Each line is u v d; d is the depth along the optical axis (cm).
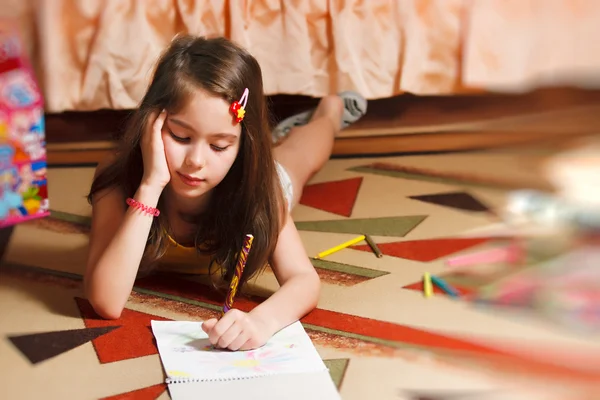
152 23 225
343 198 207
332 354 137
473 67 247
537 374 135
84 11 221
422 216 198
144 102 140
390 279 166
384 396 126
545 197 211
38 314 146
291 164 186
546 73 261
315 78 237
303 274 149
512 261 177
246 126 140
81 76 226
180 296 156
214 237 152
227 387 122
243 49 141
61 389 124
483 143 242
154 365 130
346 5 231
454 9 243
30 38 221
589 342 146
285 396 121
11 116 180
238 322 132
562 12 256
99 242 147
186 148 137
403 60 240
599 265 176
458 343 143
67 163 219
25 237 179
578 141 244
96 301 141
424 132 246
